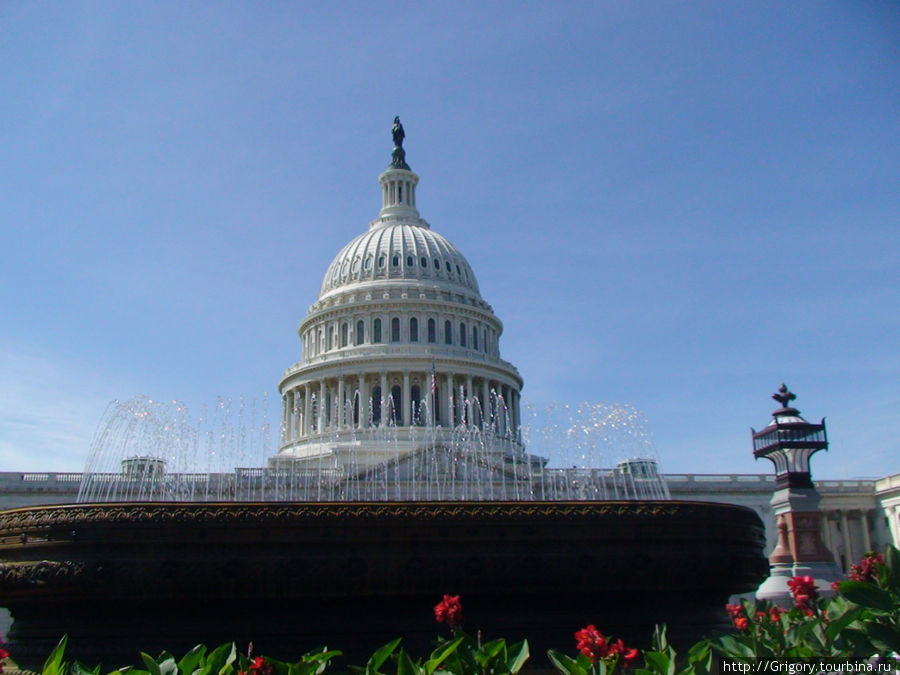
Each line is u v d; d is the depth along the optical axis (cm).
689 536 2122
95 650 1909
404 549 1980
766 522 11106
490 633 2033
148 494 7250
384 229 13775
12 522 1978
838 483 11712
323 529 1956
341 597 1956
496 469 9300
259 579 1909
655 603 2152
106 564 1877
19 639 2011
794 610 1761
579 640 1421
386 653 1421
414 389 12025
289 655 1948
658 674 1374
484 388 12344
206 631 1945
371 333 12488
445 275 13325
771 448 4134
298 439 12112
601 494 9100
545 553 2027
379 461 10694
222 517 1928
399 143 14975
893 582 1540
